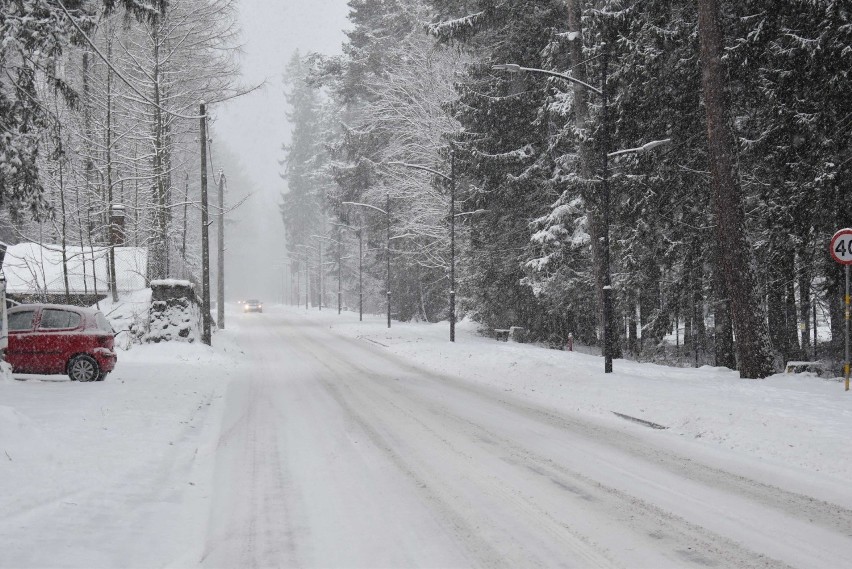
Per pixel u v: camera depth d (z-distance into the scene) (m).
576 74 24.66
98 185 30.73
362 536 5.73
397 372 20.33
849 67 16.31
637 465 8.34
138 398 12.83
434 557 5.23
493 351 23.86
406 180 43.25
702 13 16.39
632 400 12.92
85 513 5.98
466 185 36.09
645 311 31.59
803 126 17.72
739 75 18.75
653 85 21.06
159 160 30.28
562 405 13.59
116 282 27.94
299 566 5.05
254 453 9.08
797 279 21.48
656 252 24.77
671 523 6.06
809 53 16.91
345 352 28.00
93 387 13.94
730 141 16.20
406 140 45.06
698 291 24.39
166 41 30.09
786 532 5.80
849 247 13.28
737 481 7.55
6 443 7.61
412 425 11.27
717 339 24.84
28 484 6.53
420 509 6.51
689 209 23.38
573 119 27.27
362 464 8.43
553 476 7.80
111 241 29.06
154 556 5.19
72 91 14.35
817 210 17.81
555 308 30.62
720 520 6.14
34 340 14.96
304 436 10.30
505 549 5.40
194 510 6.46
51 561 4.79
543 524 6.04
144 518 6.07
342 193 56.09
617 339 23.70
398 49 46.94
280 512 6.43
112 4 14.86
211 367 20.73
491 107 29.42
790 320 25.22
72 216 29.78
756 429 9.82
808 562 5.11
